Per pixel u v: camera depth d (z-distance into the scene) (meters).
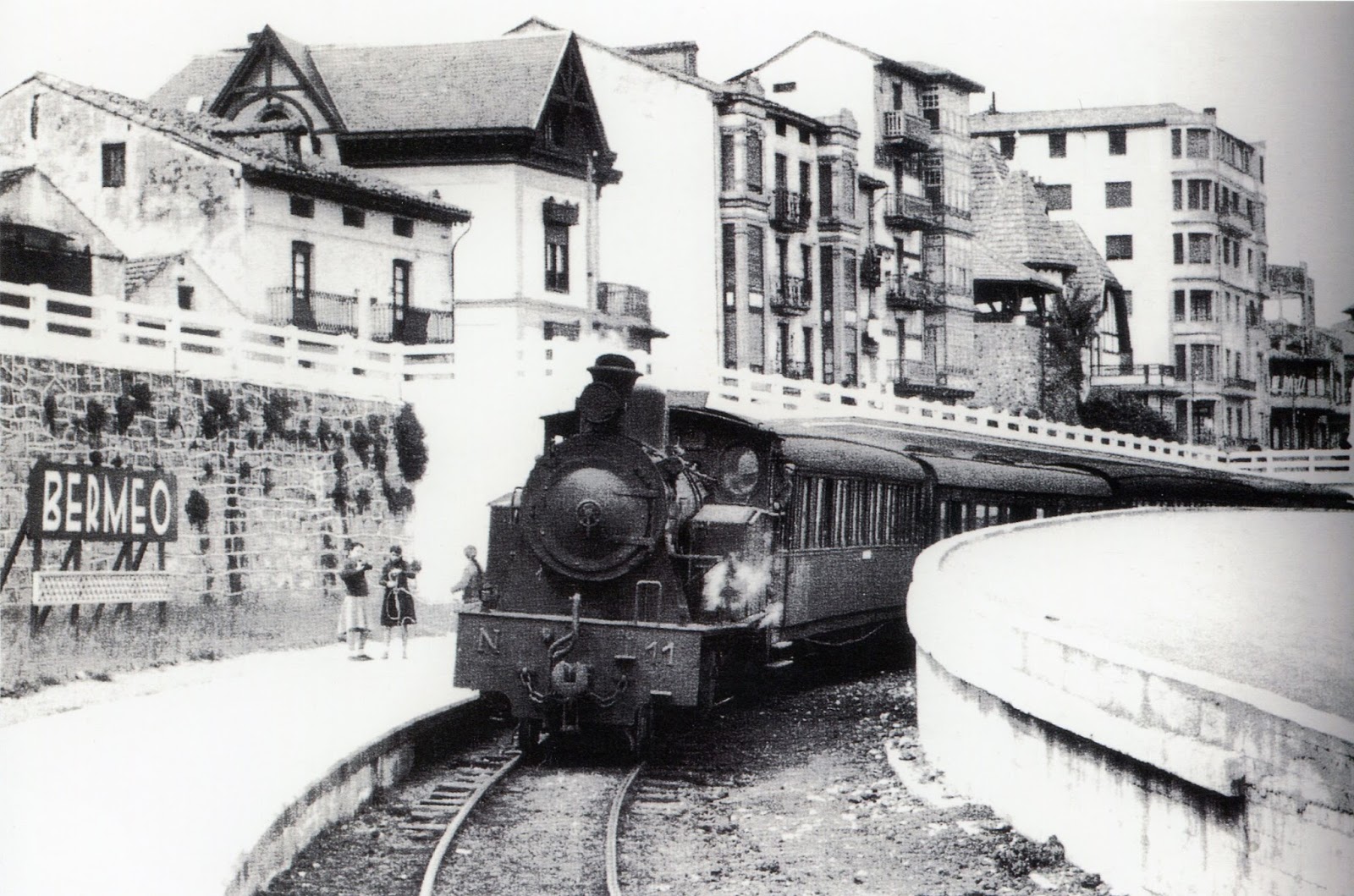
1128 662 11.62
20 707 18.41
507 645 17.50
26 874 10.82
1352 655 14.84
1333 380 67.00
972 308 67.94
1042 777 13.44
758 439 20.14
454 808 14.98
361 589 23.88
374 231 41.78
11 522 20.70
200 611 24.19
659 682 17.08
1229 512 38.78
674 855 13.57
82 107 39.03
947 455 29.61
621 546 17.28
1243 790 10.36
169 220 38.31
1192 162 65.44
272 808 12.51
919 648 18.61
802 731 19.95
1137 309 66.44
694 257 53.16
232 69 46.56
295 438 27.20
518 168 44.97
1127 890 11.84
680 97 53.16
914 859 13.28
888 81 62.97
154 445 23.64
